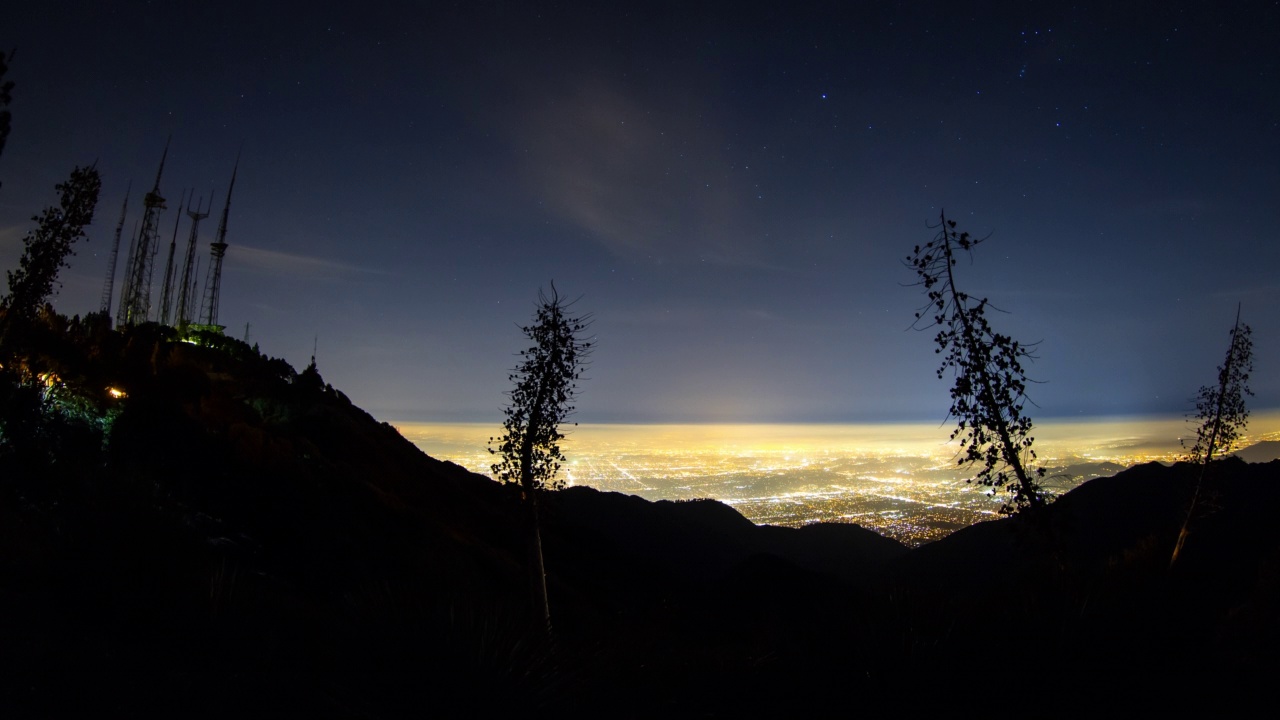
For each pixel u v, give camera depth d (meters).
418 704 4.96
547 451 11.81
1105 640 5.84
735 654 6.82
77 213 11.06
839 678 5.70
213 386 20.98
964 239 9.92
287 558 11.88
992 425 9.73
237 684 4.24
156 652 4.36
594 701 5.66
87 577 4.97
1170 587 9.95
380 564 13.31
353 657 5.32
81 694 3.55
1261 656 5.75
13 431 9.80
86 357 15.66
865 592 7.14
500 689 5.15
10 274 10.71
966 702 5.21
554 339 12.17
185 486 12.89
